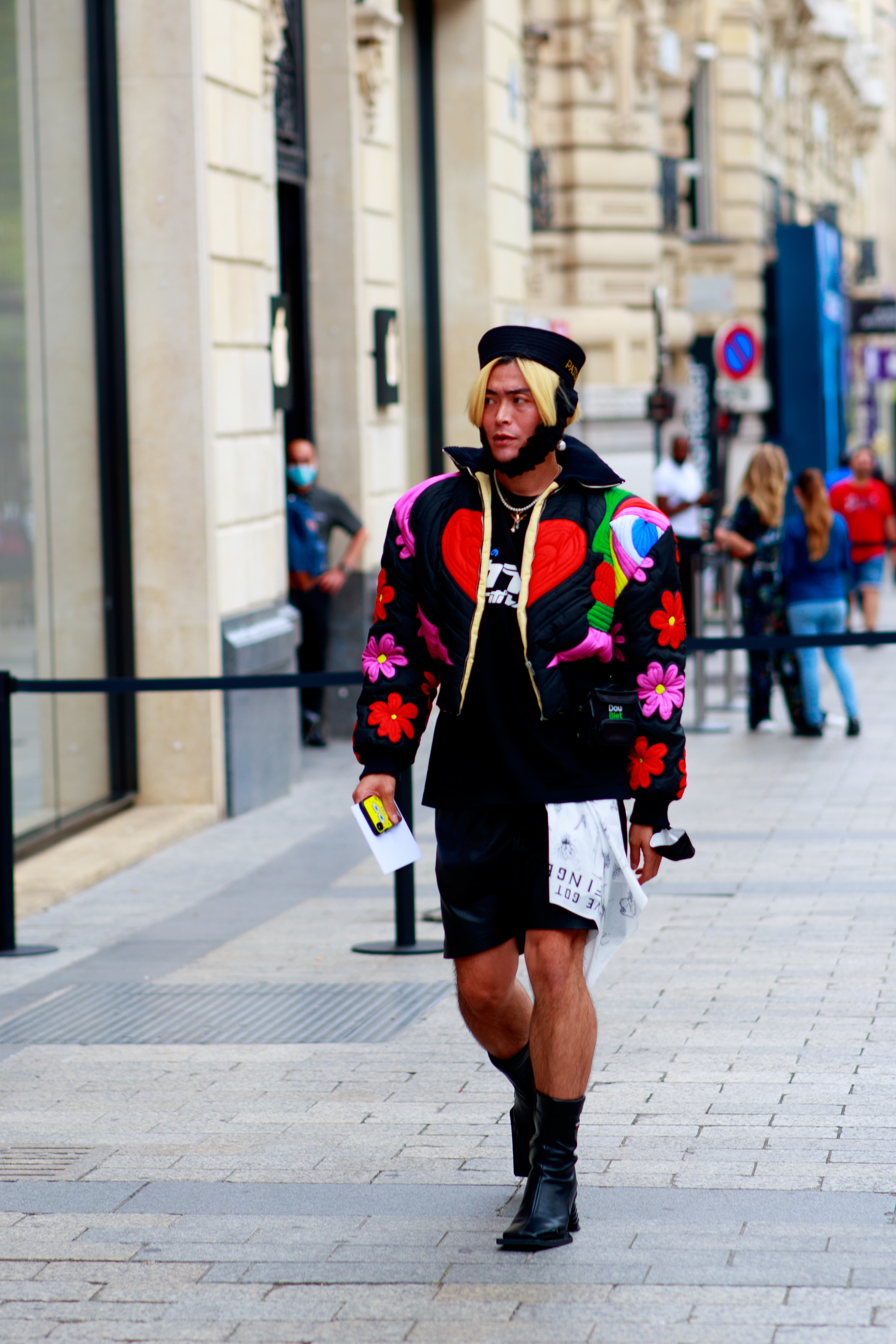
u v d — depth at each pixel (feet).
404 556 19.67
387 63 59.31
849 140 203.41
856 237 206.59
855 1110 23.13
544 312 105.09
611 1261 18.79
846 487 86.07
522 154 73.77
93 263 45.42
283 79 55.26
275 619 49.78
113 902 38.01
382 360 59.47
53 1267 19.13
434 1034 27.40
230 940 34.27
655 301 88.43
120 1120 23.85
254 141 48.67
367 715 19.76
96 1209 20.75
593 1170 21.35
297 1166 21.95
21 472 41.91
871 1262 18.52
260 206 49.19
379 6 57.88
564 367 19.06
